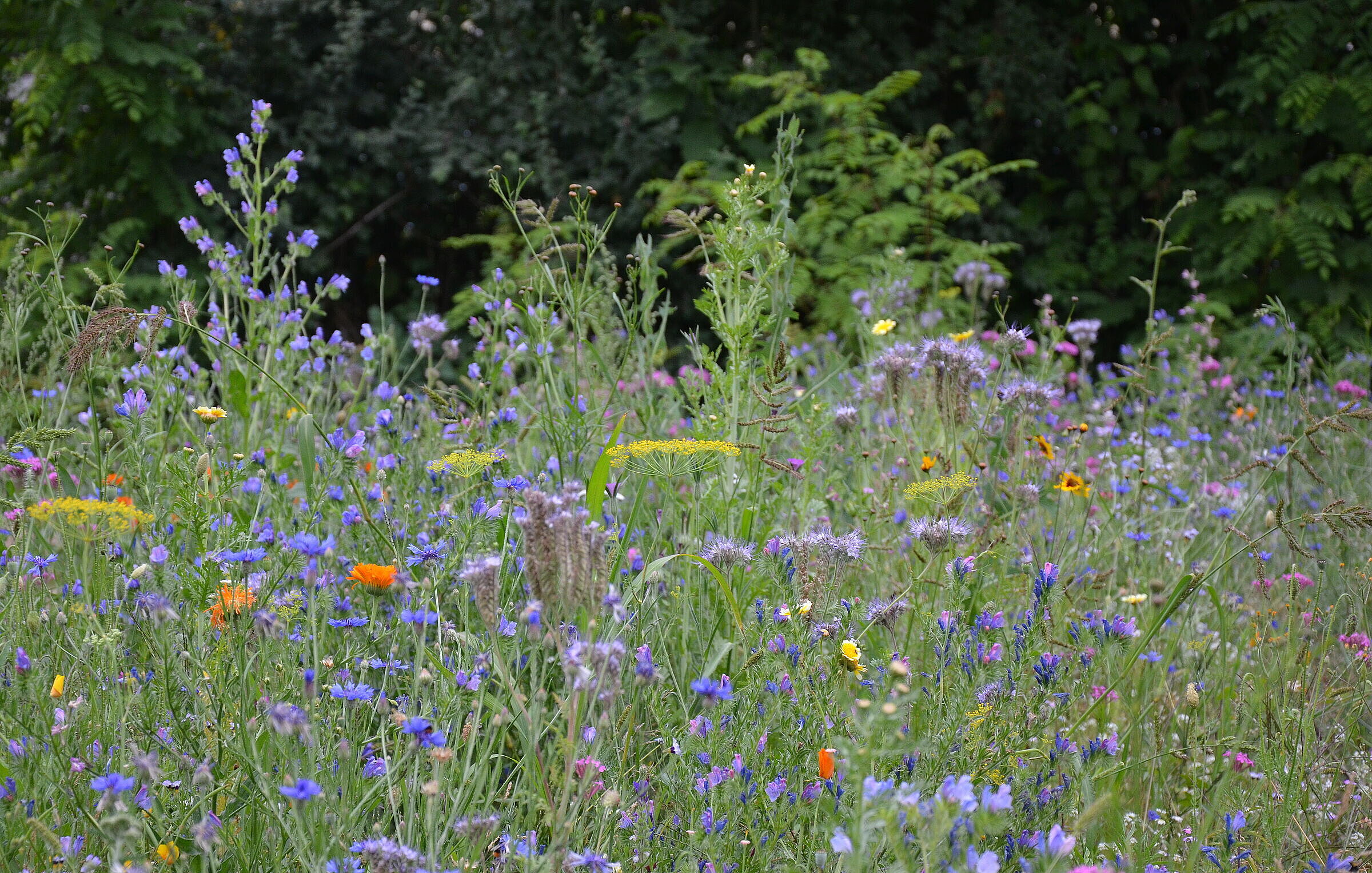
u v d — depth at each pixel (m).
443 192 12.20
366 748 2.42
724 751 2.42
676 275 11.44
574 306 3.61
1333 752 2.94
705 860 2.29
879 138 10.77
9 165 11.68
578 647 2.05
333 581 2.90
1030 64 11.92
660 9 12.46
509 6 11.56
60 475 3.51
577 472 3.43
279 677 2.44
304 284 4.67
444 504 3.08
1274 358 8.33
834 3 12.74
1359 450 5.00
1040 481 4.18
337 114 11.69
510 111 11.73
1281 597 3.73
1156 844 2.63
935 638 2.71
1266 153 11.18
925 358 3.71
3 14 10.64
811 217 10.12
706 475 3.56
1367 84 10.47
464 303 9.92
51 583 2.77
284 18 11.65
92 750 2.33
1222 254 11.17
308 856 1.96
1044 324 5.08
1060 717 2.76
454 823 2.14
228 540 2.73
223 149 11.09
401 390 4.65
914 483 3.52
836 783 2.30
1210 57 12.58
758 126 10.76
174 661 2.30
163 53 10.23
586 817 2.33
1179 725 3.13
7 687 2.41
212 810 2.25
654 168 11.71
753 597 3.15
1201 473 4.91
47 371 3.98
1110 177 12.26
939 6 12.84
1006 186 12.84
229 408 4.13
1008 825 2.26
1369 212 10.35
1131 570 3.89
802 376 6.57
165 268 4.26
